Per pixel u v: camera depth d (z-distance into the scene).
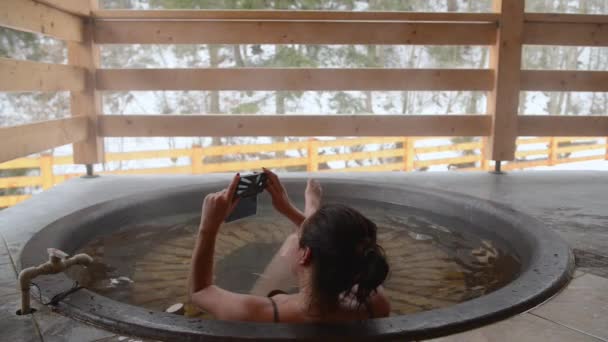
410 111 8.78
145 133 4.25
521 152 9.19
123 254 2.29
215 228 1.59
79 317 1.49
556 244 2.19
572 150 9.51
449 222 2.89
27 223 2.72
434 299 1.81
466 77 4.30
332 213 1.33
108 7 7.37
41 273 1.54
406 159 8.19
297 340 1.32
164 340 1.37
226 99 8.47
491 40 4.27
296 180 3.59
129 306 1.53
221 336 1.34
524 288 1.70
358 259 1.28
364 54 8.03
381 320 1.42
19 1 3.08
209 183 3.42
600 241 2.40
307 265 1.37
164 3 7.46
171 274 2.04
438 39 4.25
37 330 1.44
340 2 7.61
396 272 2.08
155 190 3.17
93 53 4.13
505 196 3.38
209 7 7.49
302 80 4.25
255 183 1.84
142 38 4.16
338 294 1.34
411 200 3.27
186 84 4.21
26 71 3.24
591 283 1.84
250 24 4.17
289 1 7.54
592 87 4.34
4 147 3.03
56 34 3.61
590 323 1.51
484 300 1.59
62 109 7.84
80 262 1.63
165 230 2.70
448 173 4.22
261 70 4.22
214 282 1.90
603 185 3.75
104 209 2.73
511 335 1.42
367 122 4.33
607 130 4.39
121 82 4.19
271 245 2.37
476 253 2.36
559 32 4.26
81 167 8.95
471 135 4.37
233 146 7.44
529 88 4.32
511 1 4.14
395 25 4.22
